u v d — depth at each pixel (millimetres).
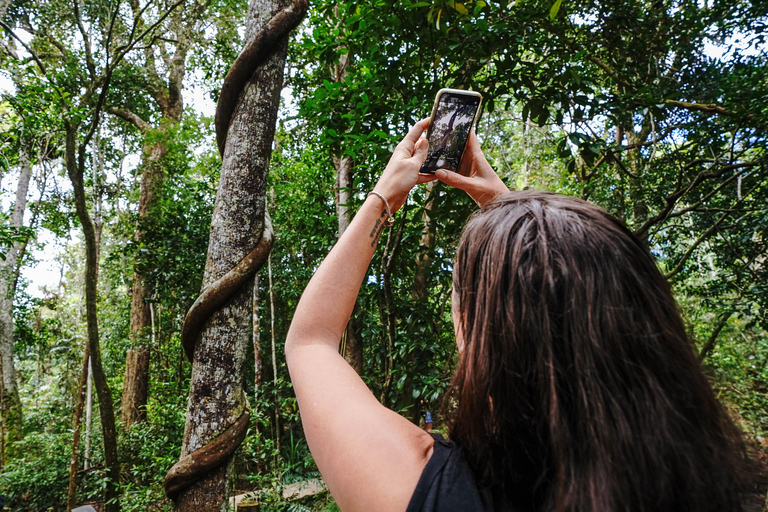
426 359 3758
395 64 3297
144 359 9758
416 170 660
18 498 7312
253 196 2135
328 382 483
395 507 393
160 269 8508
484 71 3861
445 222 3471
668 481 360
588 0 4434
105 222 11234
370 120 3383
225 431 1968
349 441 430
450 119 974
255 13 2211
